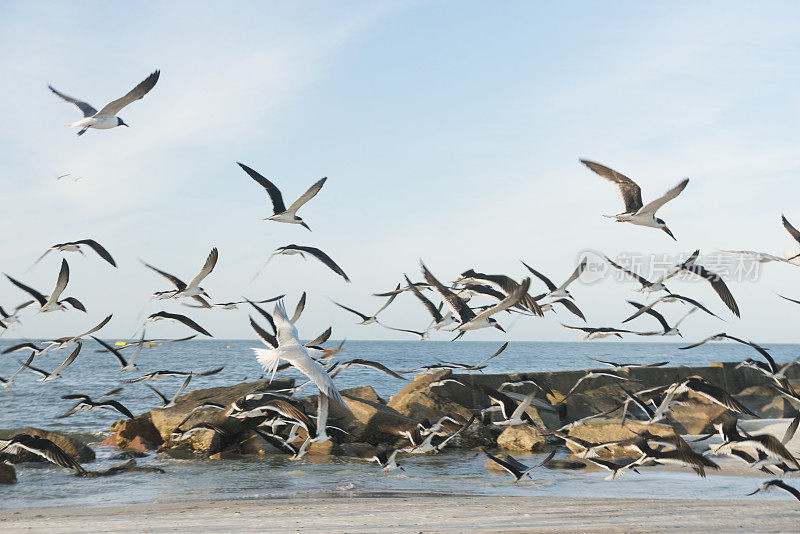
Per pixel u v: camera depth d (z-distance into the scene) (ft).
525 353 483.51
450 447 83.05
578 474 65.98
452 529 41.29
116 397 136.98
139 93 52.49
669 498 54.34
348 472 67.00
